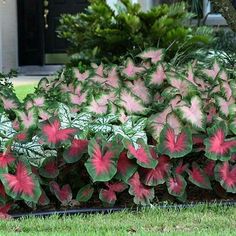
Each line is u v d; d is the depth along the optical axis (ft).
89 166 15.56
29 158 15.93
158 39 39.01
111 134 16.55
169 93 18.19
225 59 31.22
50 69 59.21
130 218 15.20
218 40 41.16
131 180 16.07
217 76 19.06
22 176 15.44
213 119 17.24
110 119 16.97
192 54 32.71
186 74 19.72
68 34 42.63
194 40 37.55
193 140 16.80
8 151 15.44
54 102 18.19
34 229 14.39
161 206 16.05
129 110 18.01
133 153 15.87
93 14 41.55
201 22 49.96
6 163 15.42
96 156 15.67
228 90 17.81
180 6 41.39
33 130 16.20
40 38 59.72
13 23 57.00
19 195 15.29
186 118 16.81
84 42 41.86
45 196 16.06
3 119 17.02
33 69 59.31
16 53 57.41
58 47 60.54
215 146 16.37
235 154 16.83
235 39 41.42
